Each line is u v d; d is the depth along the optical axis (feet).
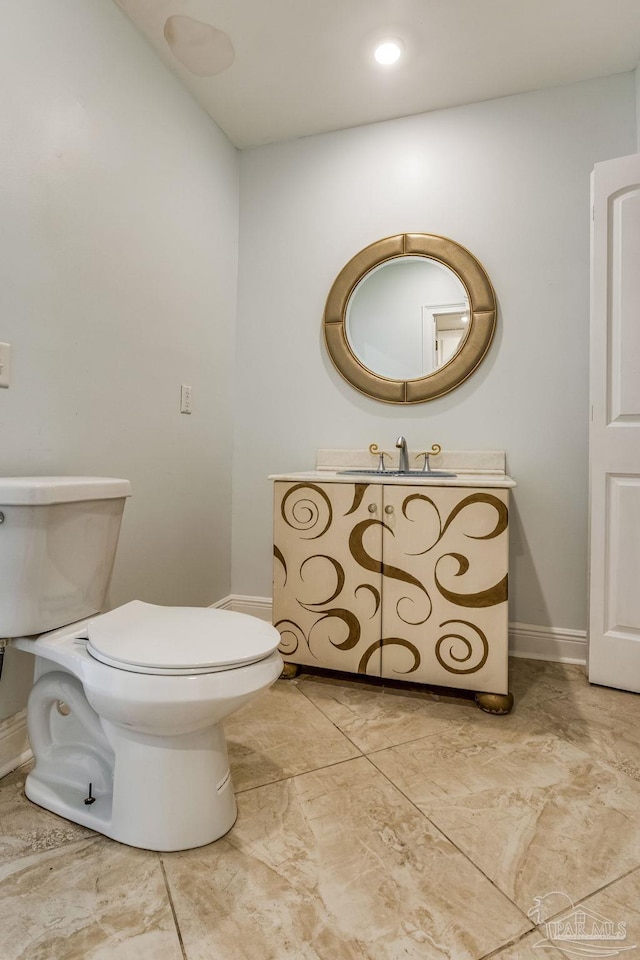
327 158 7.66
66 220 4.77
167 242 6.32
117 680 3.16
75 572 4.04
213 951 2.71
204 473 7.27
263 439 7.97
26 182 4.33
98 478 4.50
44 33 4.49
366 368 7.42
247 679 3.26
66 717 4.11
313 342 7.73
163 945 2.74
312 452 7.75
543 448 6.80
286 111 7.17
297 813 3.79
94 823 3.61
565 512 6.72
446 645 5.52
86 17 4.98
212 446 7.48
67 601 3.99
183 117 6.63
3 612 3.70
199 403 7.11
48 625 3.85
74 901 3.01
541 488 6.81
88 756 4.00
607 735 4.91
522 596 6.91
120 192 5.48
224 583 7.90
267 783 4.15
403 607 5.67
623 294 5.82
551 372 6.76
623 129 6.49
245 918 2.91
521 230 6.86
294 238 7.82
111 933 2.81
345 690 5.94
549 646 6.80
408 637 5.66
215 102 6.97
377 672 5.79
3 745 4.25
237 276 8.09
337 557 5.91
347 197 7.57
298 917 2.92
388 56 6.15
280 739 4.84
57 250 4.67
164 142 6.23
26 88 4.32
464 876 3.21
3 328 4.16
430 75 6.48
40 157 4.47
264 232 7.97
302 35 5.82
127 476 5.67
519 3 5.42
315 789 4.08
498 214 6.95
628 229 5.79
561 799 3.96
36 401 4.50
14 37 4.19
